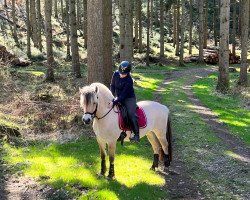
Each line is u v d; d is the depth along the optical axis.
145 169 9.85
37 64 31.55
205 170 10.23
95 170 9.55
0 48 28.77
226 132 14.59
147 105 9.39
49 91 18.09
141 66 40.28
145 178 9.15
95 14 13.75
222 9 23.83
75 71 24.97
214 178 9.66
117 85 8.75
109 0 17.66
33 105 14.52
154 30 61.75
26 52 37.28
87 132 12.90
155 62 45.16
